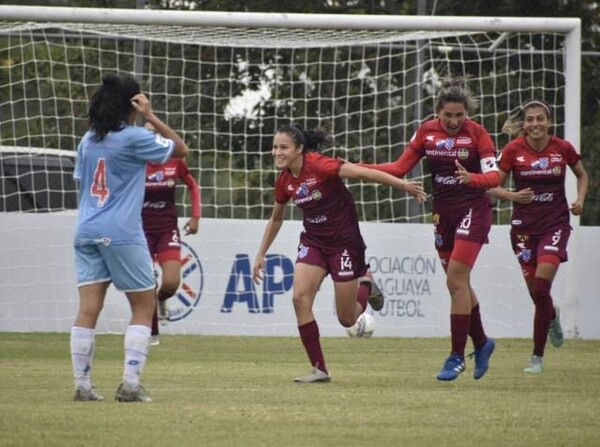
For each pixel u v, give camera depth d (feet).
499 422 81.61
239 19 174.09
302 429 77.25
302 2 259.19
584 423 81.41
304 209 110.32
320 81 203.72
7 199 196.13
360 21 175.73
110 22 172.86
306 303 110.52
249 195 225.56
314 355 110.73
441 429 78.13
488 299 186.19
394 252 184.44
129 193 87.92
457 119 109.91
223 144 227.40
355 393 99.91
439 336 184.55
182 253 183.83
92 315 90.22
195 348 158.61
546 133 128.16
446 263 115.65
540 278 125.29
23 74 197.36
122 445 69.87
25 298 182.91
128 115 88.58
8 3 255.29
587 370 127.54
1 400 91.20
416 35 183.93
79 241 88.48
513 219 130.93
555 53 187.62
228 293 183.83
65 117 196.95
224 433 74.95
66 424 77.51
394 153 232.12
